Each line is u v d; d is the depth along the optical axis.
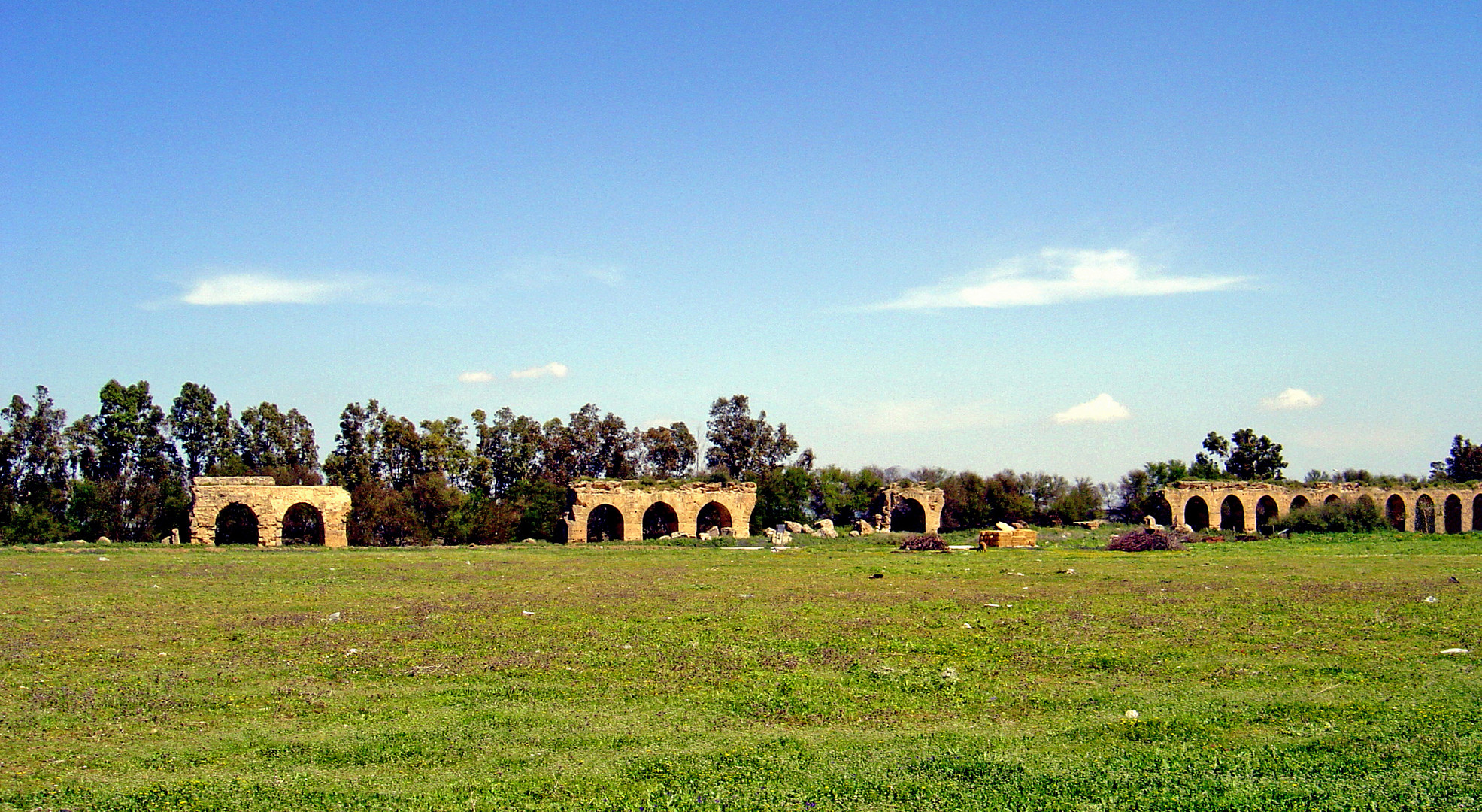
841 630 22.33
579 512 66.69
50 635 21.62
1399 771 11.46
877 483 95.19
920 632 22.03
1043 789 11.20
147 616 24.94
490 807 10.84
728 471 95.81
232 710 14.98
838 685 16.62
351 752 12.86
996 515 90.50
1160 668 17.56
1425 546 51.62
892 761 12.33
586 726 14.16
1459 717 13.70
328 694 16.00
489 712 14.88
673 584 33.69
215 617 24.83
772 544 61.28
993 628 22.45
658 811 10.71
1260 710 14.41
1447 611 23.88
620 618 24.50
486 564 43.59
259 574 36.88
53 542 63.50
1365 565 40.00
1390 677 16.34
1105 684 16.45
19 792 11.22
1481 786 10.91
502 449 92.81
